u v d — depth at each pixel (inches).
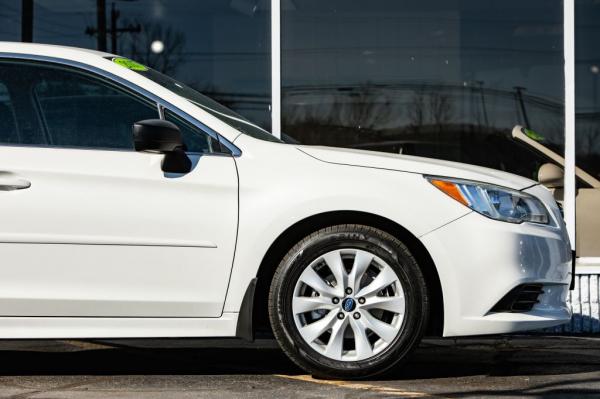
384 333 243.1
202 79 370.0
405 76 369.1
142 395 230.2
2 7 371.2
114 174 239.1
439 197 243.3
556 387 241.3
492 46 368.8
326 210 240.2
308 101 369.4
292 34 369.7
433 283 248.5
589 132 366.3
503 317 243.9
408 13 369.4
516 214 246.7
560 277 252.4
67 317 239.3
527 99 367.6
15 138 243.1
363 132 369.1
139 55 370.3
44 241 236.5
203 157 243.4
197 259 239.9
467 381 248.8
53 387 240.5
